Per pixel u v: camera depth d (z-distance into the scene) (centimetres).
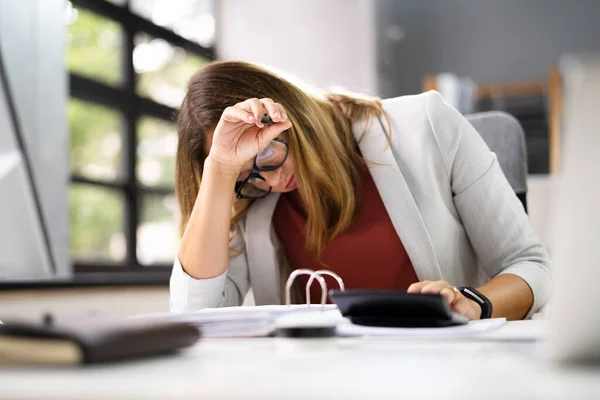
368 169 147
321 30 536
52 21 241
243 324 86
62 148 244
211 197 134
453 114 146
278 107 121
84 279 197
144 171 408
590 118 47
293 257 154
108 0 390
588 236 50
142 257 399
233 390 44
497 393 43
